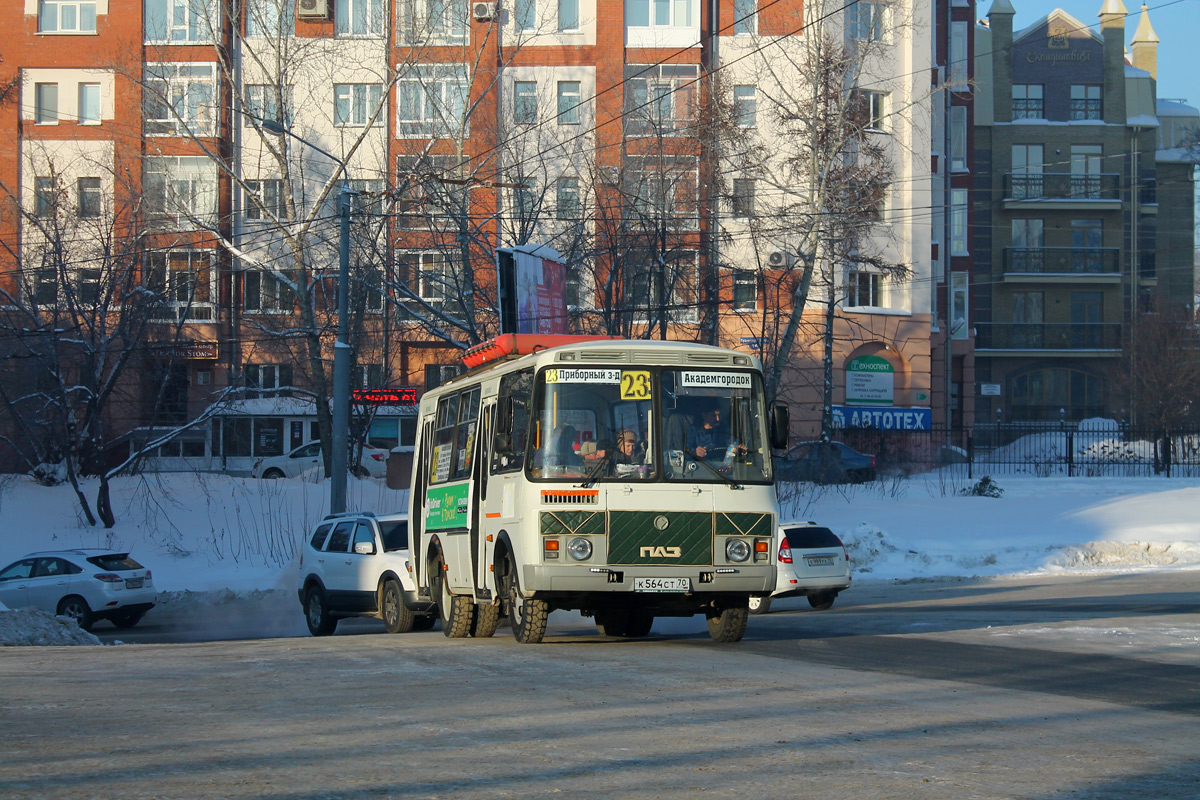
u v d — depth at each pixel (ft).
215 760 24.58
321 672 39.73
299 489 130.72
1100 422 212.84
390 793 21.65
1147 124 258.78
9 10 179.01
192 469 153.99
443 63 147.84
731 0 175.01
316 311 166.30
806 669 39.11
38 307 132.05
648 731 27.78
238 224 172.45
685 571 44.09
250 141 173.78
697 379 45.80
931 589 86.28
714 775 23.18
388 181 148.97
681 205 145.07
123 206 147.54
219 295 174.60
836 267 170.91
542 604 47.88
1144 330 212.84
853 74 164.96
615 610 46.88
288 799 21.18
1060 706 31.48
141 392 169.07
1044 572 97.35
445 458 58.44
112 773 23.31
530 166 158.92
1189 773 23.44
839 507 128.47
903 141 177.99
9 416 145.18
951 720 29.27
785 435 46.26
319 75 172.35
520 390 46.98
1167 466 167.84
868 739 26.84
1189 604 64.95
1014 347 254.47
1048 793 21.74
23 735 27.50
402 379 178.70
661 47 173.58
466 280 137.69
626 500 43.96
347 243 101.45
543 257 106.01
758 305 172.24
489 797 21.38
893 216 179.01
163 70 154.20
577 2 175.01
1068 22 259.60
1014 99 259.80
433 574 59.98
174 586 98.68
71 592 82.48
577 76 173.47
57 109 179.11
